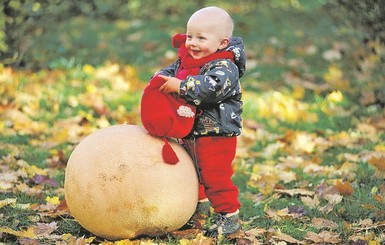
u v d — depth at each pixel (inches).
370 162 283.7
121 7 568.7
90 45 474.0
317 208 249.9
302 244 219.1
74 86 389.1
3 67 394.9
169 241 217.5
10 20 395.2
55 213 242.5
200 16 215.8
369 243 215.5
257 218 243.6
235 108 218.2
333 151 316.2
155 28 524.7
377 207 249.0
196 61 216.4
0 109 348.2
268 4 581.3
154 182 207.3
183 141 224.2
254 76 414.6
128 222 209.6
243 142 324.5
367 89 373.1
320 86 398.3
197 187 217.8
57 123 340.2
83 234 228.4
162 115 210.7
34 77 395.5
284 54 454.6
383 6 359.3
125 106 366.0
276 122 351.3
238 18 536.4
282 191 266.5
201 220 236.1
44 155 305.7
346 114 360.2
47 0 438.3
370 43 370.9
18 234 221.0
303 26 508.4
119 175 207.2
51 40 470.0
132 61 446.9
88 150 213.2
